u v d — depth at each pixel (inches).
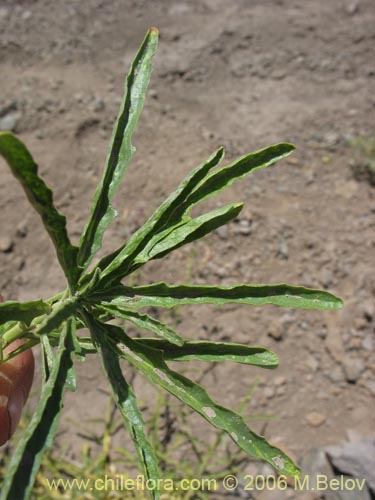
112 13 19.3
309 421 10.8
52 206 3.5
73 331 3.9
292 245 13.1
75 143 14.3
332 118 16.0
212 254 12.8
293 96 16.8
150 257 4.4
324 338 11.8
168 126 15.0
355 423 10.8
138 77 4.6
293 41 18.4
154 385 11.1
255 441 4.1
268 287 4.4
